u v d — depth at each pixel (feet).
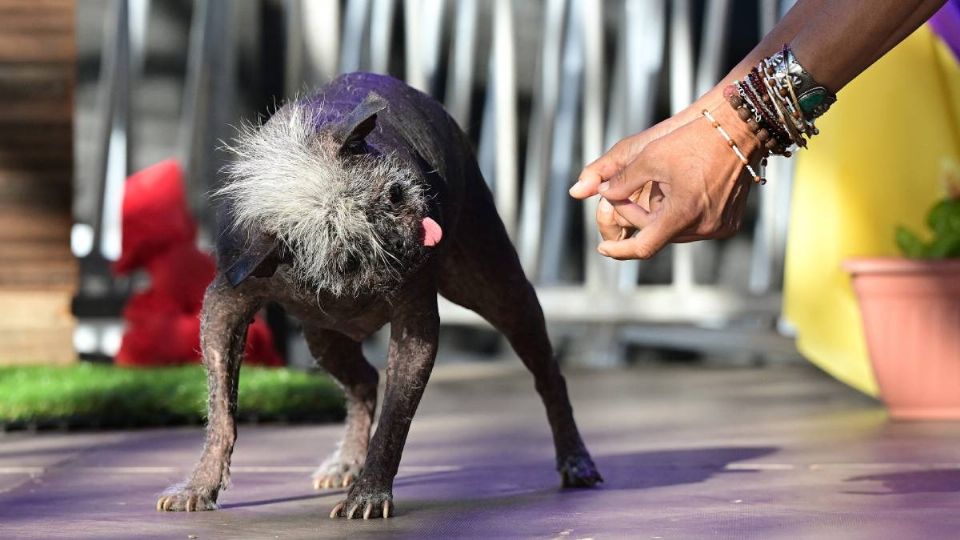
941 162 24.22
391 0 35.63
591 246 35.78
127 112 34.06
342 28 35.76
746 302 34.63
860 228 24.49
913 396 22.53
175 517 13.21
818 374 31.78
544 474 16.57
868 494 14.12
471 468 17.21
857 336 24.70
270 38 33.40
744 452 18.26
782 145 11.73
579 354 37.55
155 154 35.40
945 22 20.56
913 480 15.20
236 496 14.85
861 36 11.41
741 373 32.35
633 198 12.26
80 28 35.35
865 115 24.34
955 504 13.32
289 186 11.43
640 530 12.03
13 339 28.94
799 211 24.88
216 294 13.55
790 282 25.02
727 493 14.47
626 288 35.96
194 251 27.09
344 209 11.35
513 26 36.04
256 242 11.96
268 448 19.22
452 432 21.31
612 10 36.60
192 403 22.41
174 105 35.40
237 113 33.65
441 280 15.30
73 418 21.81
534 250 36.22
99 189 34.37
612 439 20.08
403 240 11.70
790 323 25.11
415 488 15.43
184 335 26.61
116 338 34.14
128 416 22.09
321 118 12.98
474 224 14.92
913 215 24.39
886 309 22.43
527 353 15.71
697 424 22.07
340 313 13.10
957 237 22.72
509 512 13.37
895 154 24.34
